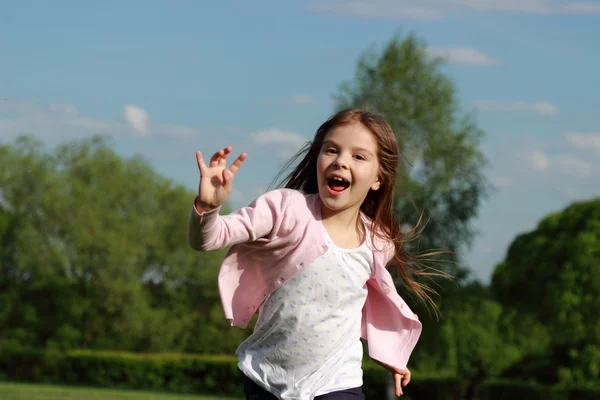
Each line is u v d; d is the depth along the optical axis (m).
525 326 30.94
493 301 31.53
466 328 28.75
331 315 3.61
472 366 30.31
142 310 37.44
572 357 29.59
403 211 22.53
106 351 37.56
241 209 3.46
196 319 39.41
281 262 3.54
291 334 3.57
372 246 3.82
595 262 29.61
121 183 38.53
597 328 29.38
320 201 3.71
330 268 3.58
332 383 3.59
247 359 3.68
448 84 23.45
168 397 26.31
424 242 22.75
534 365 30.70
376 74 23.36
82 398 22.98
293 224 3.52
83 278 38.56
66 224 37.78
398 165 3.84
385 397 29.12
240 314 3.61
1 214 38.34
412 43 23.69
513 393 29.70
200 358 35.25
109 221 37.91
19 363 36.38
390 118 22.92
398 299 3.93
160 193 39.97
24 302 38.12
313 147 3.85
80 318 38.00
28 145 38.50
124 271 37.47
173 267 38.44
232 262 3.55
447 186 23.28
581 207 31.22
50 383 35.78
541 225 32.00
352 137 3.62
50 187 37.75
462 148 23.31
